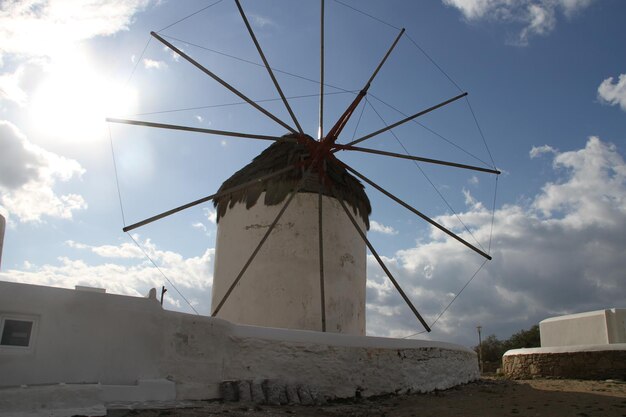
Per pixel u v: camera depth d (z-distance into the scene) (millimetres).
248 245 15008
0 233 9586
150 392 8891
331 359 10930
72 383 8445
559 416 9516
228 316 14844
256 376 10125
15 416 7242
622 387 13242
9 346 8234
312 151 14078
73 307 8758
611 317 18125
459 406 10469
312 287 14453
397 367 11742
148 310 9352
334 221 15211
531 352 17281
